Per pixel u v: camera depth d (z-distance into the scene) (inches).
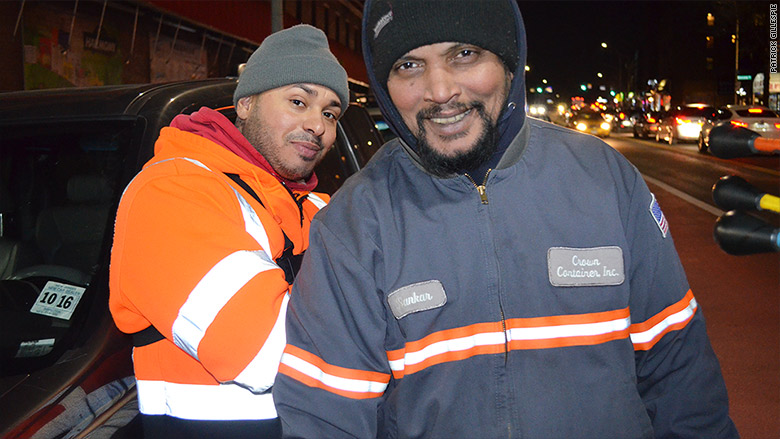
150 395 64.9
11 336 71.3
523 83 56.0
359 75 1143.6
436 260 55.1
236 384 62.9
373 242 55.9
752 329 186.9
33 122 89.7
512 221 55.7
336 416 55.4
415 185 57.7
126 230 64.1
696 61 2150.6
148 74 546.3
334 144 127.4
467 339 54.7
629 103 2728.8
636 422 55.0
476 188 56.2
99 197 86.7
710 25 2117.4
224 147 71.6
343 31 1133.7
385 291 55.2
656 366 60.4
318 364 56.7
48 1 427.8
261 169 72.7
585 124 1204.5
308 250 59.9
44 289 77.7
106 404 64.5
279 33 78.3
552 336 54.7
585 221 56.0
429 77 53.9
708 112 883.4
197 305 60.2
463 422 54.1
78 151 87.3
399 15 53.1
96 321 71.8
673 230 332.2
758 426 134.4
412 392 54.6
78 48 459.8
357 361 55.9
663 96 2139.5
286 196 76.5
